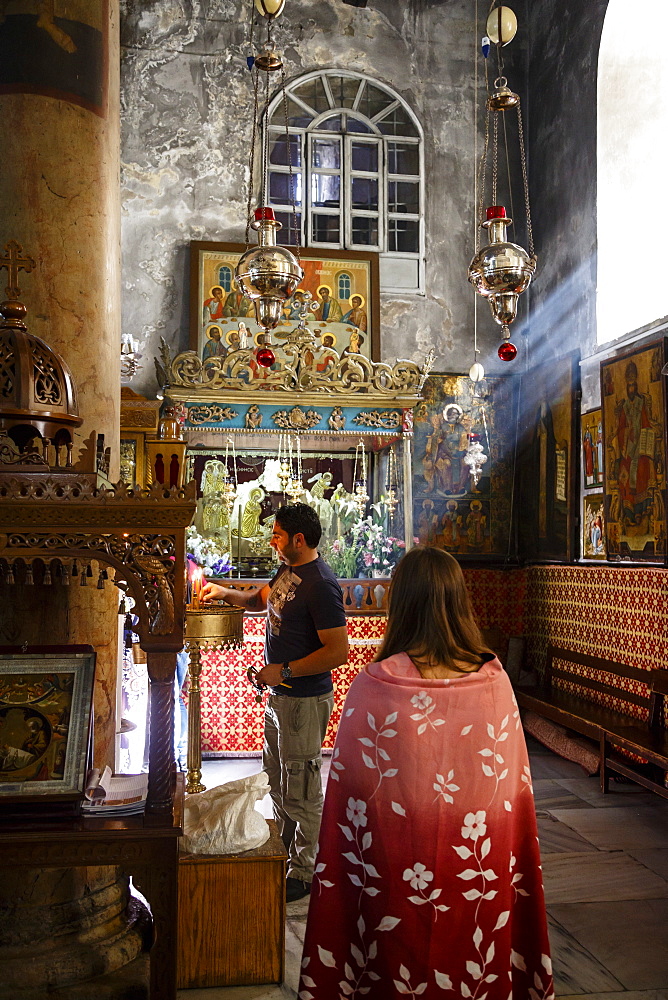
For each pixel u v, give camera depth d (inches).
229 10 353.7
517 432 366.3
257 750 287.4
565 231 339.9
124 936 104.1
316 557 156.3
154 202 340.2
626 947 143.4
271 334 301.7
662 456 258.4
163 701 88.7
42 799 85.3
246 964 123.4
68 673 93.3
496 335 368.2
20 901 99.7
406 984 72.3
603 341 310.2
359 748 76.0
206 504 312.8
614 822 215.8
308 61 361.4
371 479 337.4
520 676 337.7
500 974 74.1
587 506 311.7
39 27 113.2
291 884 159.5
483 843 74.3
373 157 367.9
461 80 374.9
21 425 93.6
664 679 240.7
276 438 312.7
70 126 114.0
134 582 87.7
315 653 150.5
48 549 85.9
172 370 288.5
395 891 73.2
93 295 115.2
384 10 370.3
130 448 284.0
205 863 122.6
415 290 361.4
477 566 358.0
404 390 301.6
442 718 74.5
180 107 346.0
